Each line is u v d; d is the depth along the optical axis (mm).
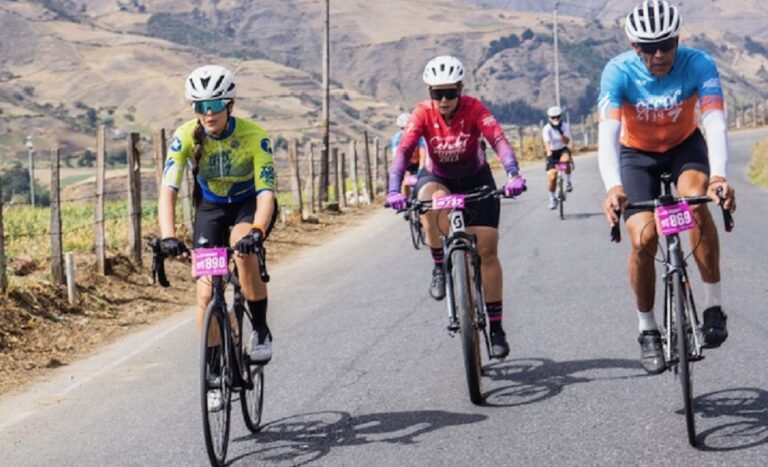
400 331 12789
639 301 8312
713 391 8773
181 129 8375
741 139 87250
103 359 13234
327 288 17531
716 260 7973
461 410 8805
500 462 7352
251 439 8477
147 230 23594
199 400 10109
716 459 7000
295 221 31297
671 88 8062
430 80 9438
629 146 8531
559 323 12469
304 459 7773
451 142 9789
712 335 7945
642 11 7773
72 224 28422
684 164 8234
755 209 26469
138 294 17891
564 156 27406
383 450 7832
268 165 8352
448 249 9180
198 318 8227
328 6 40875
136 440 8812
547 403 8797
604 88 8195
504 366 10398
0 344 13734
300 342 12664
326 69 39906
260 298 8492
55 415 10242
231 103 8250
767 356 9953
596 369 9922
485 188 9578
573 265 17422
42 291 16141
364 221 33219
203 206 8719
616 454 7301
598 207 29047
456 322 9258
